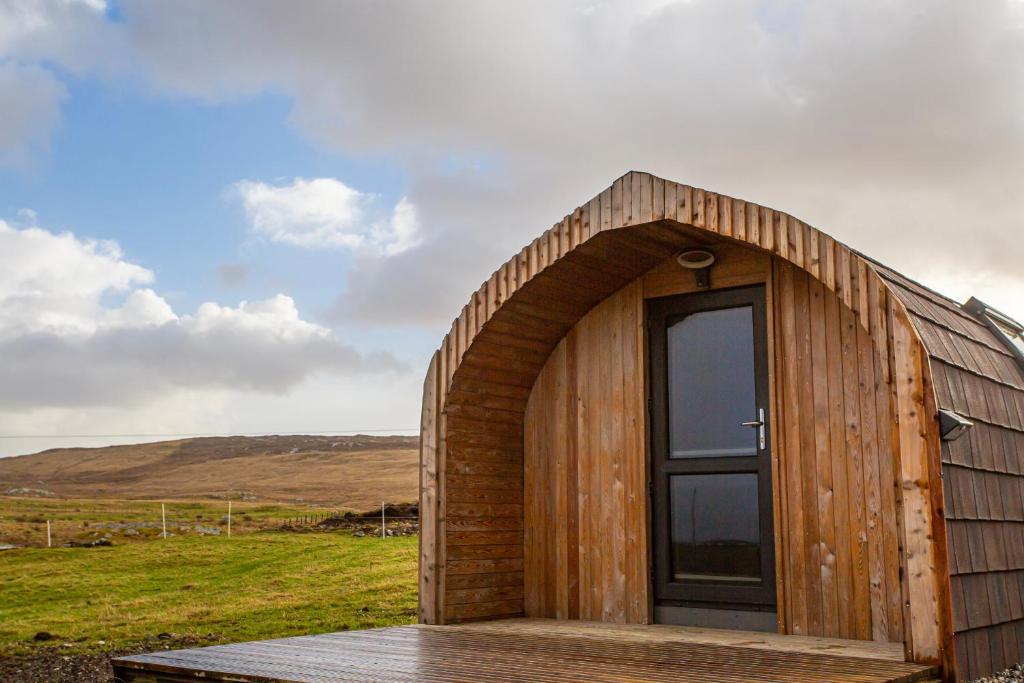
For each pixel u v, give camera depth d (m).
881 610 5.50
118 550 24.11
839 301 5.93
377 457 118.25
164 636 11.84
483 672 4.39
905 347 4.75
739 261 6.39
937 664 4.48
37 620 14.18
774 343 6.15
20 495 100.56
